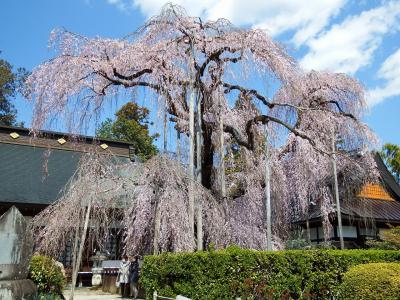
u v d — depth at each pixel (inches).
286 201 454.3
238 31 386.0
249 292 252.1
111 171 389.4
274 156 441.4
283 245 434.9
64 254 561.0
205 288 261.0
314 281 252.2
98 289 546.9
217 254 264.4
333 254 256.5
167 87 366.9
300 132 407.5
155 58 378.0
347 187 486.3
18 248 276.8
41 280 320.5
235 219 409.4
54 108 354.9
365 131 440.8
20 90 362.9
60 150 765.3
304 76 435.8
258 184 433.7
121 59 370.6
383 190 637.3
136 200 375.2
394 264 220.5
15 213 279.9
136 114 1149.1
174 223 339.3
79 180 380.5
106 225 389.4
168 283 284.4
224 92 413.7
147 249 385.4
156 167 361.7
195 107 396.5
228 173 446.0
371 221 541.0
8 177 661.3
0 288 253.4
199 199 356.5
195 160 407.2
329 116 434.0
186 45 387.5
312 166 431.5
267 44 383.6
